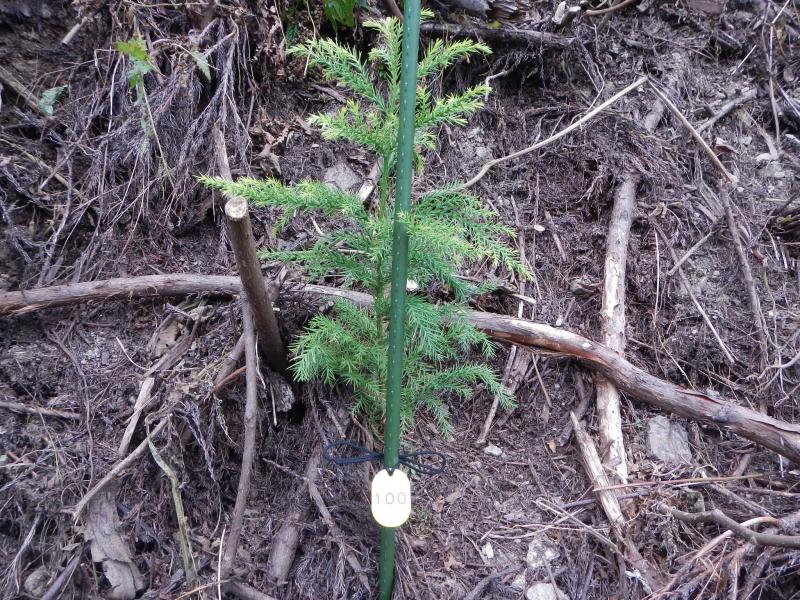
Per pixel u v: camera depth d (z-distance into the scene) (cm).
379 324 185
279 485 202
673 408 214
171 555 180
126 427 189
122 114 233
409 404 194
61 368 199
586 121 288
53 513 172
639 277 254
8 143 227
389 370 148
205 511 193
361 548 187
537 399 231
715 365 243
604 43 317
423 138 161
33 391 194
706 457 220
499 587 189
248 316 190
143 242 230
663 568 188
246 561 185
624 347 235
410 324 188
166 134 229
